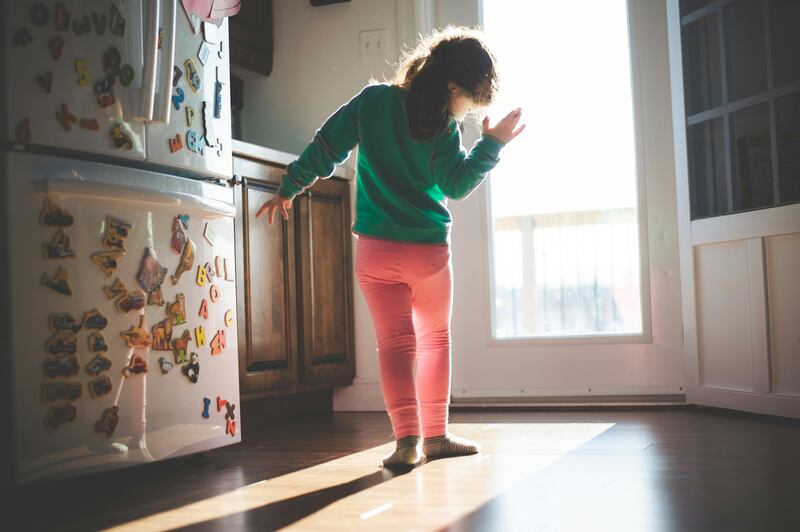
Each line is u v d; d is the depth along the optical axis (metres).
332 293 3.05
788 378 2.46
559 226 3.80
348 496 1.54
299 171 1.98
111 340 1.73
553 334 3.08
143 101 1.79
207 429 1.98
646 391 2.97
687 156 2.82
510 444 2.14
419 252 1.89
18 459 1.55
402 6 3.18
